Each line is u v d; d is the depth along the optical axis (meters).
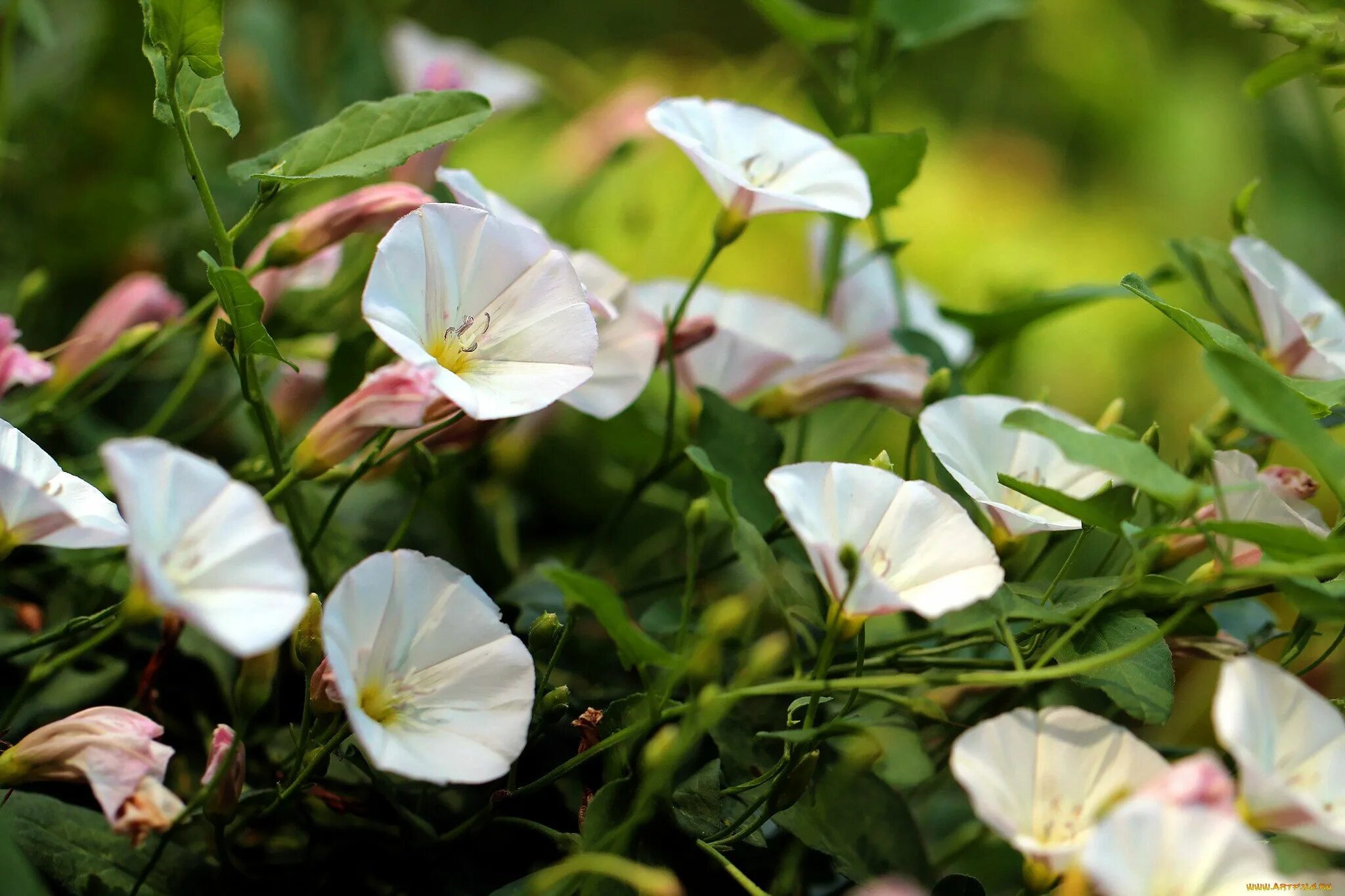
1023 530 0.87
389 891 0.87
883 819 0.87
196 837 0.87
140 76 0.98
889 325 0.95
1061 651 0.86
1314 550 0.84
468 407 0.85
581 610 0.88
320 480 0.88
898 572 0.85
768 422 0.90
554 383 0.86
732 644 0.88
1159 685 0.85
